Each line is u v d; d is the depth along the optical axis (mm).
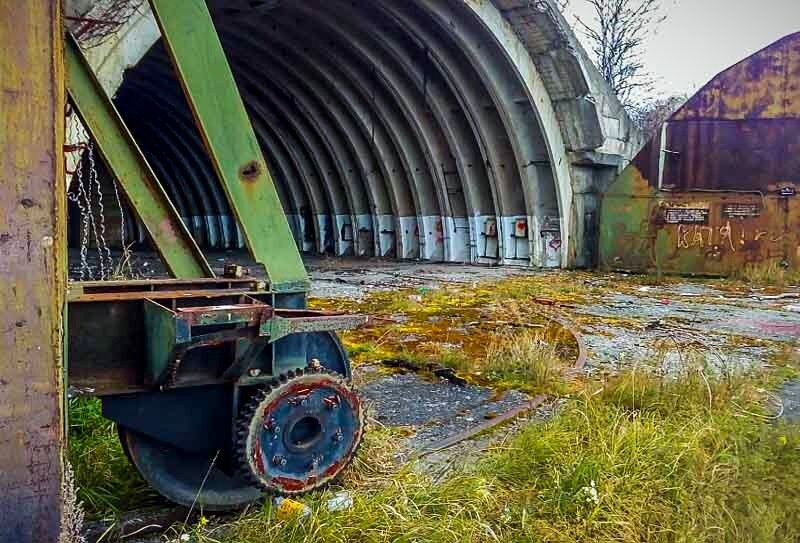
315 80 18641
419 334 8344
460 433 4738
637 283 13758
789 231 14258
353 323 3303
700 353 7121
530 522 3318
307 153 21625
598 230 16344
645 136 19641
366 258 19906
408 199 19562
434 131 17875
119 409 3168
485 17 14539
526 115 16406
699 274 15125
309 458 3330
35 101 2193
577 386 5977
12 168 2172
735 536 3377
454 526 3129
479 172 17828
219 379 3307
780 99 14188
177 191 28016
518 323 9094
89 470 3654
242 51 17875
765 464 4086
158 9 3293
